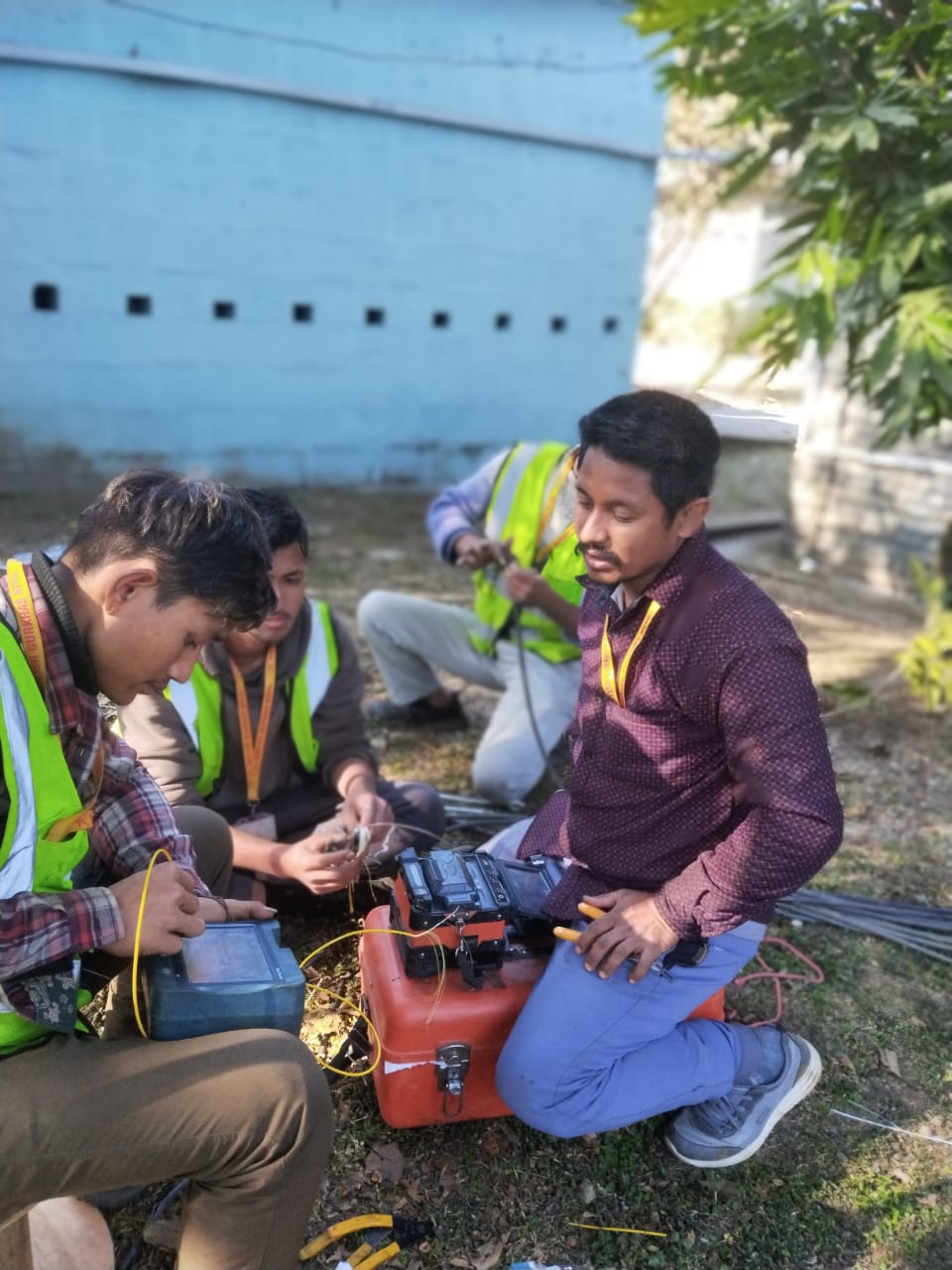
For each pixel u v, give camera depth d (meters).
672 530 1.77
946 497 6.36
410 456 8.76
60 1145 1.45
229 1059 1.53
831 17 3.48
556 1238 1.96
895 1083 2.42
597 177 8.90
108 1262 1.73
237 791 2.65
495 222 8.53
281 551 2.31
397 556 6.71
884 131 3.49
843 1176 2.16
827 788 1.75
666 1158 2.16
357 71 7.60
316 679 2.63
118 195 7.00
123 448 7.48
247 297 7.68
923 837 3.56
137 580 1.45
